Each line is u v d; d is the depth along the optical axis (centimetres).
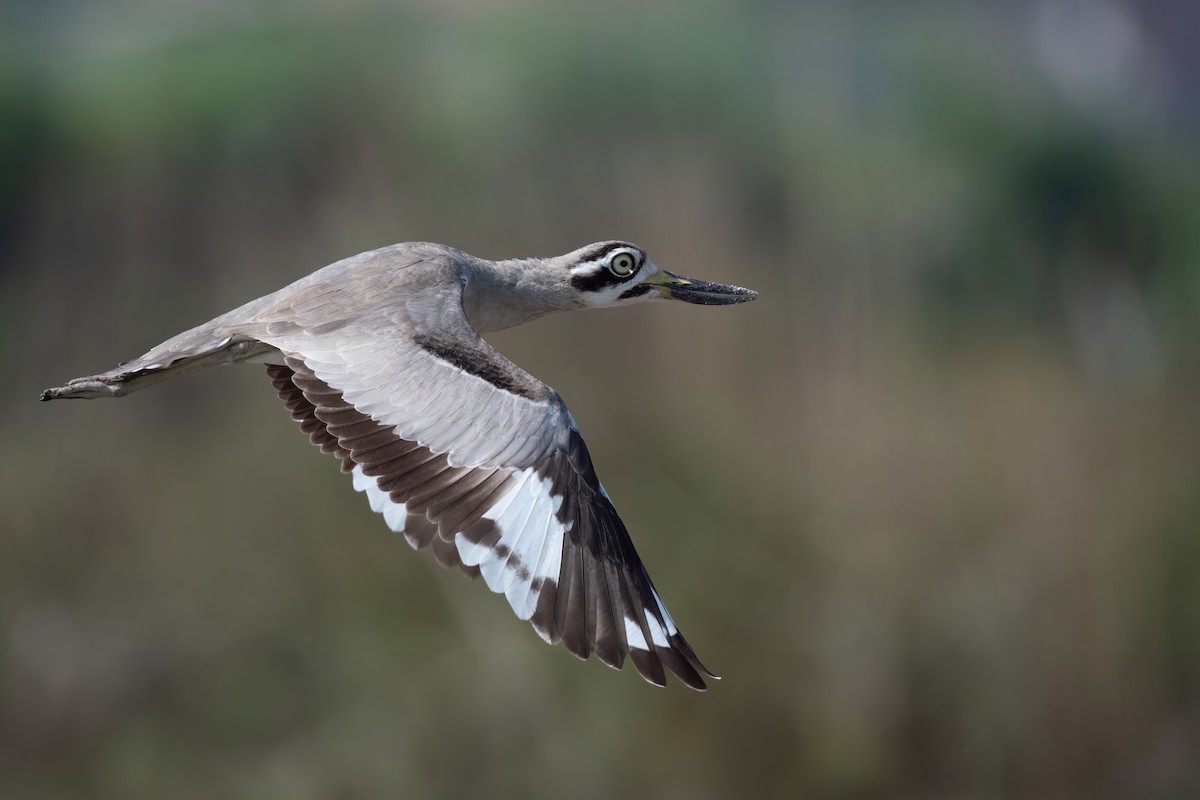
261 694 1811
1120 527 1836
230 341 938
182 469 2003
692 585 1742
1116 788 1753
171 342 956
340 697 1777
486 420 832
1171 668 1789
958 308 2417
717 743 1702
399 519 816
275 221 2505
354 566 1816
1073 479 1864
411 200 2245
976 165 2675
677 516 1780
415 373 862
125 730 1845
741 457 1827
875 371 1950
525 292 1116
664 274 1175
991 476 1859
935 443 1878
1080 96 2930
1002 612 1761
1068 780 1750
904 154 2594
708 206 2195
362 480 832
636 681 1703
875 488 1816
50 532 1964
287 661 1809
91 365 2439
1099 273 2605
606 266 1147
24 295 2508
